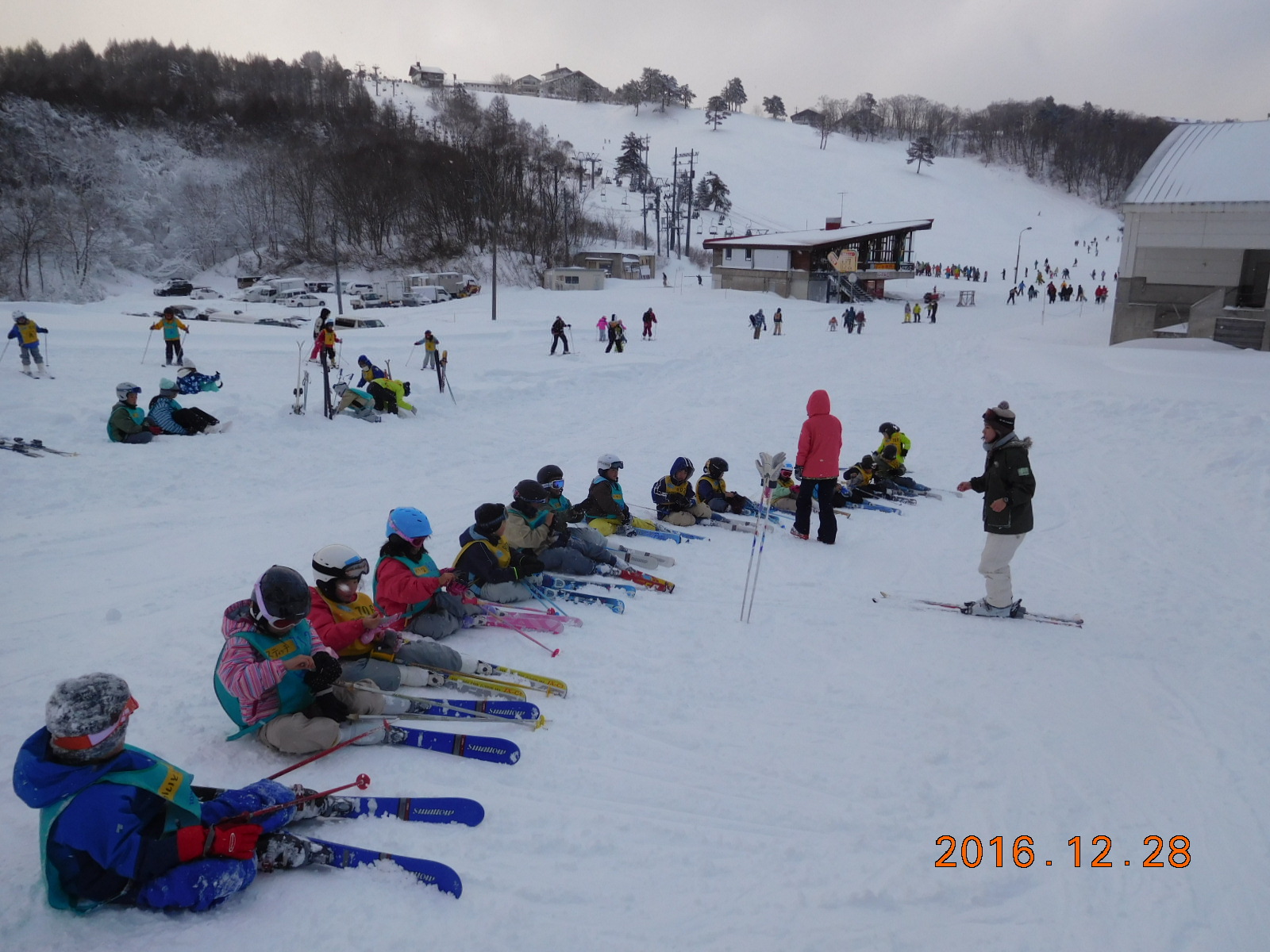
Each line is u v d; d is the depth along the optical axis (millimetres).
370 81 151250
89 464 10094
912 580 7828
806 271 56094
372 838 3631
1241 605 7219
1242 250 25922
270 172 76688
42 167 71500
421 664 5043
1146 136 156750
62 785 2939
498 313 41938
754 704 5117
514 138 103562
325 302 50469
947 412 17938
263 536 8227
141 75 105375
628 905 3336
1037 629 6594
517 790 4059
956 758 4598
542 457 12922
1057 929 3340
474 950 3047
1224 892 3580
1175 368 20625
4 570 6898
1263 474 11508
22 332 15648
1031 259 97938
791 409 18141
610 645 5863
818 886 3510
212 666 5188
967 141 170625
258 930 3064
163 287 54062
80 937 2953
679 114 167625
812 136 155625
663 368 24328
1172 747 4785
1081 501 10898
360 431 13578
